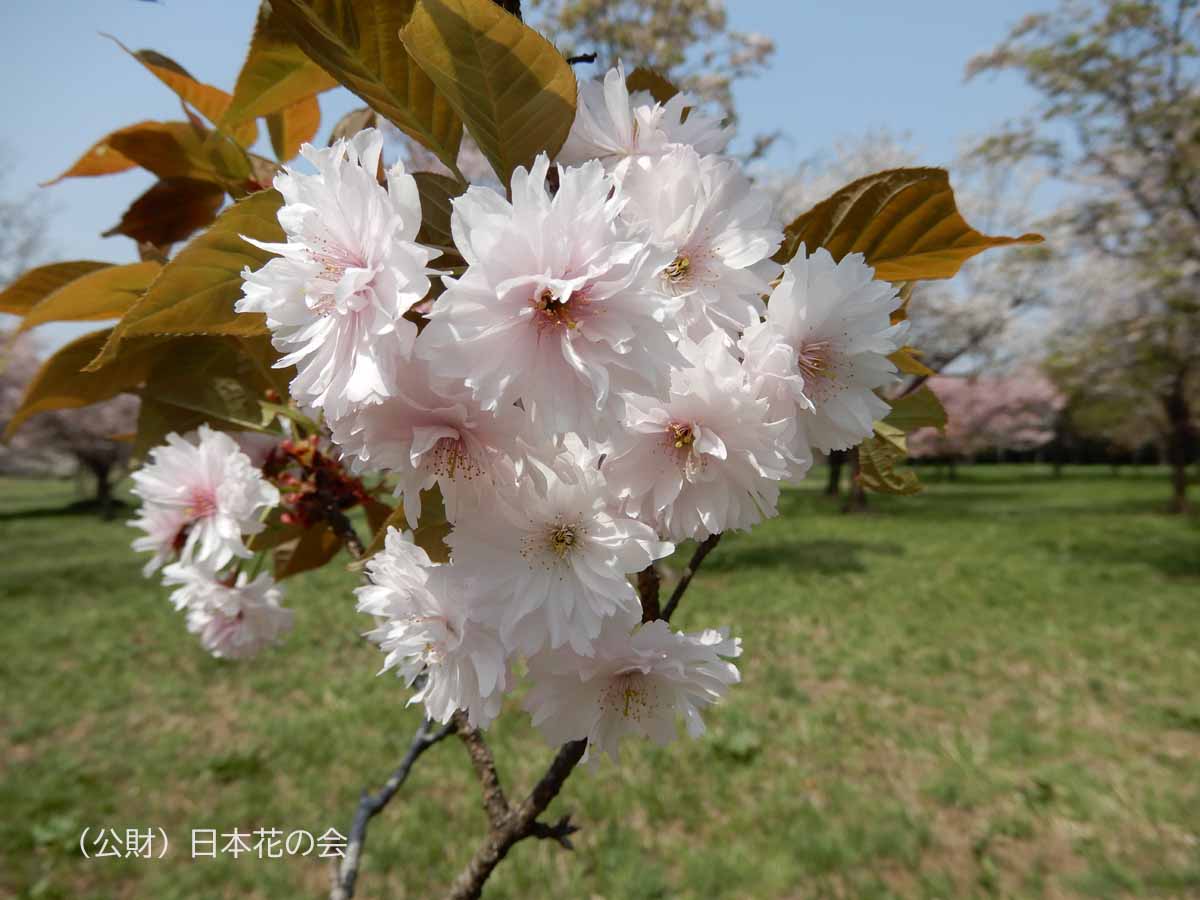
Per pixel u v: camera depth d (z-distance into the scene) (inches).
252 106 37.1
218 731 225.1
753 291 30.2
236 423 48.9
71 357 41.3
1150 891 145.7
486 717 32.6
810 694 249.9
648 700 34.4
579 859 157.3
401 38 25.1
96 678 276.1
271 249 24.7
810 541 599.5
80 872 155.2
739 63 545.6
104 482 940.6
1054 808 174.7
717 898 144.3
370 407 25.5
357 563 37.0
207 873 154.4
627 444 30.2
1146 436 956.6
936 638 314.8
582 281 23.6
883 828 165.6
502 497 28.6
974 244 34.0
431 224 29.5
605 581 29.2
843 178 735.1
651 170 29.2
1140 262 517.0
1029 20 493.0
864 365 31.2
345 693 255.4
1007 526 683.4
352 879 52.7
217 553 50.5
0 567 534.0
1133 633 318.0
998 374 993.5
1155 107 466.9
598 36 500.4
